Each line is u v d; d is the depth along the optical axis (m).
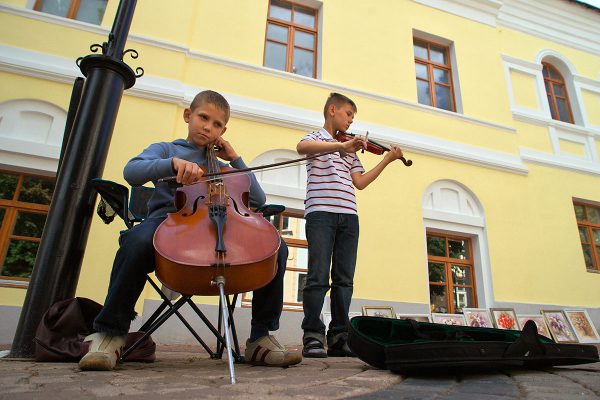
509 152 6.45
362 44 6.16
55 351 1.56
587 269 6.18
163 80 4.70
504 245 5.75
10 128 3.97
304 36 6.10
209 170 1.71
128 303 1.37
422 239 5.27
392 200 5.31
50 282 1.78
